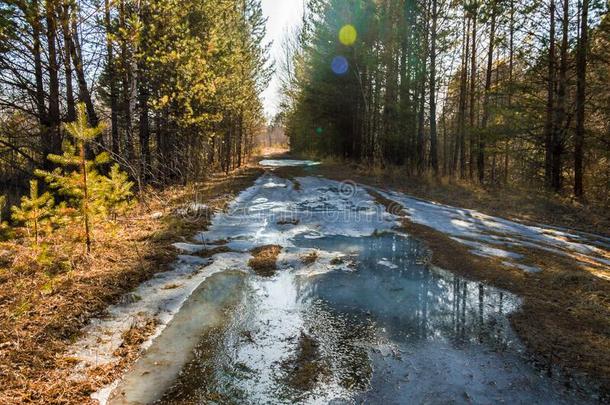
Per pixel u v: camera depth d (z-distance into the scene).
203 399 3.24
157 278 5.84
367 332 4.47
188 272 6.21
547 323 4.63
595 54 13.52
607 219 10.66
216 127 18.80
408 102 21.84
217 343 4.14
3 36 7.52
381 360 3.90
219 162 25.91
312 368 3.73
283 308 5.07
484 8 15.45
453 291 5.69
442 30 19.28
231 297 5.36
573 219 10.85
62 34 8.86
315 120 32.53
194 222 9.27
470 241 8.34
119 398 3.20
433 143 19.66
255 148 52.50
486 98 20.08
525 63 15.31
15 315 4.04
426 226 9.67
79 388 3.23
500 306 5.16
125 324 4.39
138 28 9.74
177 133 15.92
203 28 15.27
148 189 12.22
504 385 3.50
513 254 7.43
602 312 4.89
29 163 12.67
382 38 22.88
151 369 3.62
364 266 6.79
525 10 14.60
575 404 3.25
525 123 15.01
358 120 29.16
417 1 19.52
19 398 2.97
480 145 18.44
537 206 12.40
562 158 15.56
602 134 13.89
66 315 4.27
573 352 4.00
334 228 9.50
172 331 4.36
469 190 15.43
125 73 11.80
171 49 11.81
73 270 5.40
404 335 4.40
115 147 13.26
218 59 15.21
